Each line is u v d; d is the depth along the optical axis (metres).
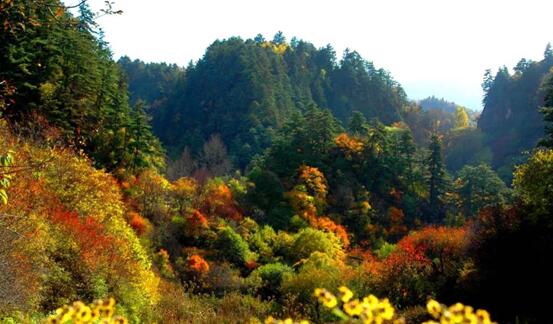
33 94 25.22
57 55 27.92
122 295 12.58
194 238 32.12
